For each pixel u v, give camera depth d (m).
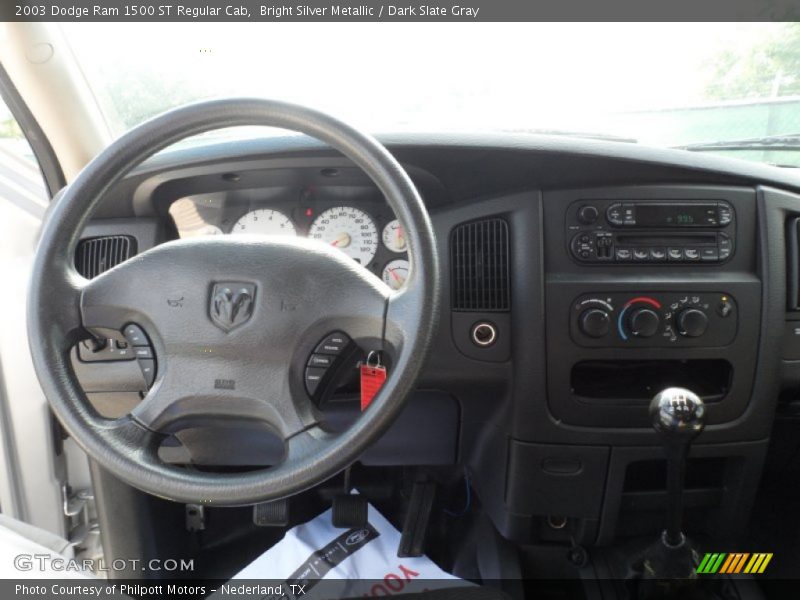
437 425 1.28
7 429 1.30
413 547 1.31
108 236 1.17
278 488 0.68
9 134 1.37
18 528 0.92
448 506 1.52
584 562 1.27
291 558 1.30
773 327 1.09
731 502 1.21
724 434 1.13
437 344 1.12
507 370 1.13
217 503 0.69
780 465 1.33
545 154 1.04
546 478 1.17
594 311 1.07
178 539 1.46
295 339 0.73
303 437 0.72
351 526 1.37
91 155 1.38
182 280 0.75
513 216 1.09
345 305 0.73
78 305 0.77
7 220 1.32
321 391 0.75
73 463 1.51
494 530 1.39
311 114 0.72
